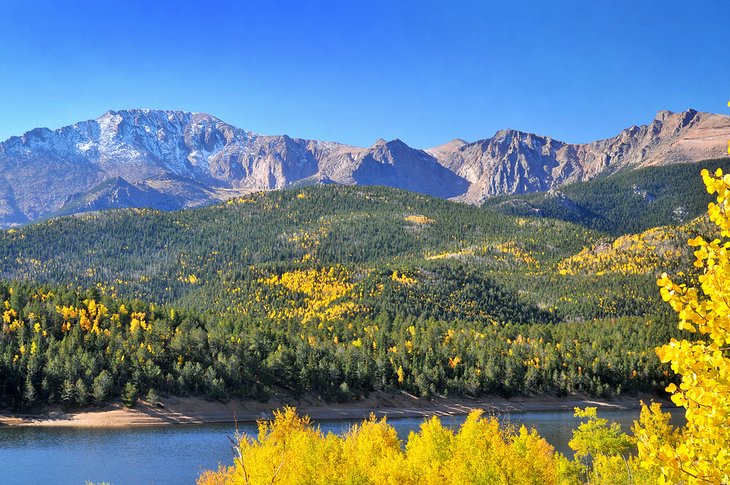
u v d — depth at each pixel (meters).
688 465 10.53
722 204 10.41
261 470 50.44
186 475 82.38
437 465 53.22
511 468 48.50
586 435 61.94
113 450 100.38
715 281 10.36
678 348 10.75
